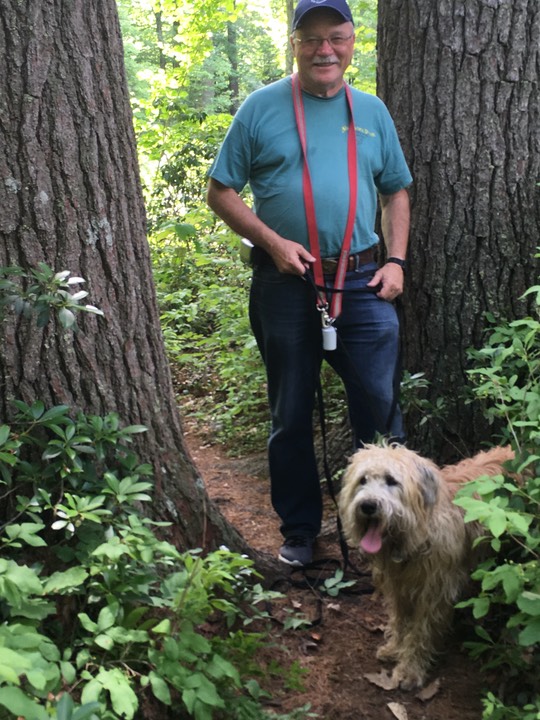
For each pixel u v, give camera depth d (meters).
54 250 2.76
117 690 2.03
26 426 2.72
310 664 3.06
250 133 3.46
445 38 3.93
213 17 12.16
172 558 2.75
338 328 3.65
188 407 6.83
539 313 3.64
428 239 4.09
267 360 3.75
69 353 2.81
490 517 2.19
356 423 3.82
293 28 3.39
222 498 4.78
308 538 3.83
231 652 2.78
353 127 3.49
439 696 2.89
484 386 2.99
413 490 2.91
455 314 4.08
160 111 10.83
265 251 3.57
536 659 2.62
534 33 3.88
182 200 10.14
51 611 2.19
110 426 2.73
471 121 3.95
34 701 1.76
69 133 2.75
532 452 2.79
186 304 8.80
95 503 2.44
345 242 3.49
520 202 3.99
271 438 3.83
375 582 3.24
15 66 2.63
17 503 2.70
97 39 2.81
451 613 3.06
